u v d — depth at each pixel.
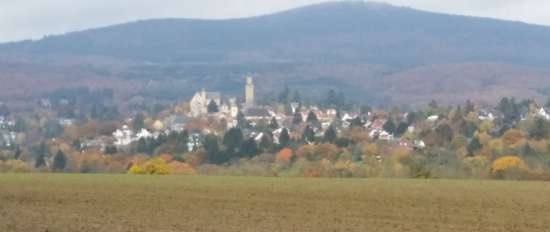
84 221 90.00
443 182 169.88
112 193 132.75
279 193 134.00
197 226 85.69
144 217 94.75
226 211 102.31
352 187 150.38
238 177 193.38
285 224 87.94
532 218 95.31
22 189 141.62
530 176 196.00
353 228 84.81
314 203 114.56
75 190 139.88
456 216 97.12
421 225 87.94
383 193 134.38
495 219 94.25
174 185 155.38
